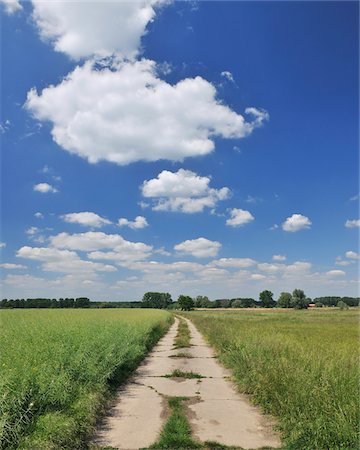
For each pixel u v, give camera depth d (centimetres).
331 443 709
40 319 3036
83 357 1150
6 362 900
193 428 859
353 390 859
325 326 3906
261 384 1066
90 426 822
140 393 1186
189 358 1925
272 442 782
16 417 717
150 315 5106
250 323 4169
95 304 13462
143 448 743
